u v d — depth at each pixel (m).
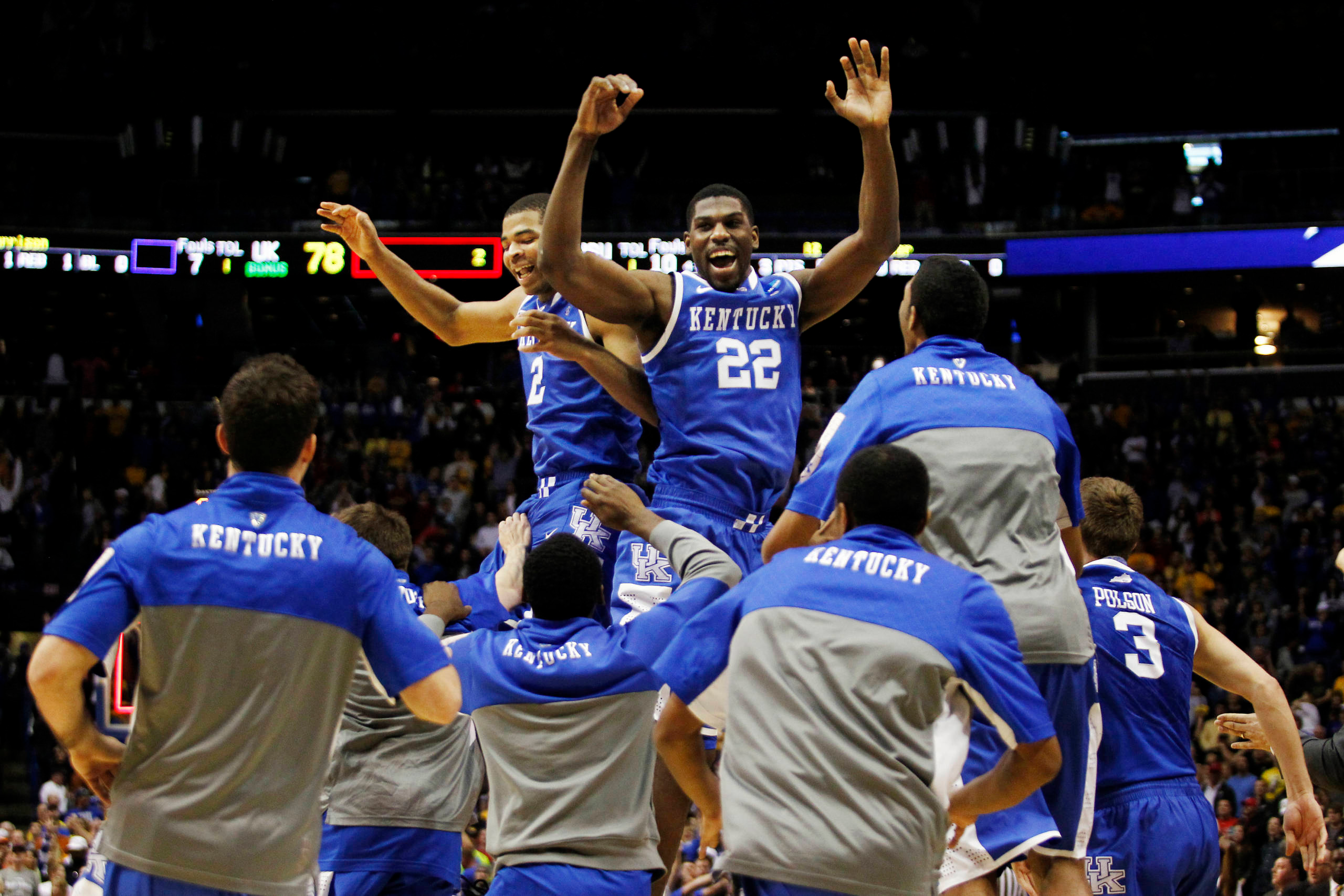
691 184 25.70
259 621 3.13
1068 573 3.66
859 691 3.00
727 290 4.58
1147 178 24.80
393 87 27.08
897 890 2.91
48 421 22.56
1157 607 4.39
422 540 19.86
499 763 3.90
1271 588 18.03
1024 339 26.50
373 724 4.47
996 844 3.57
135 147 25.25
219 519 3.21
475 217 23.81
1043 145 26.08
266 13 26.77
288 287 22.55
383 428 23.03
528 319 4.51
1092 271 22.89
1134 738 4.25
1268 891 9.97
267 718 3.12
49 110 25.67
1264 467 21.22
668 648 3.33
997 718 3.03
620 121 4.18
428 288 5.65
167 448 22.61
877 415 3.66
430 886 4.50
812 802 2.95
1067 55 26.58
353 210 5.55
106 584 3.12
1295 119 26.25
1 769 16.31
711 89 27.44
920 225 23.50
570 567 3.96
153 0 26.31
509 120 27.72
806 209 23.06
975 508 3.55
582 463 5.14
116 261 21.98
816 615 3.10
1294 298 25.52
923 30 27.23
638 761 3.89
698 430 4.51
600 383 4.89
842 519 3.40
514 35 27.50
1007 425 3.64
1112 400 24.61
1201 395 23.98
